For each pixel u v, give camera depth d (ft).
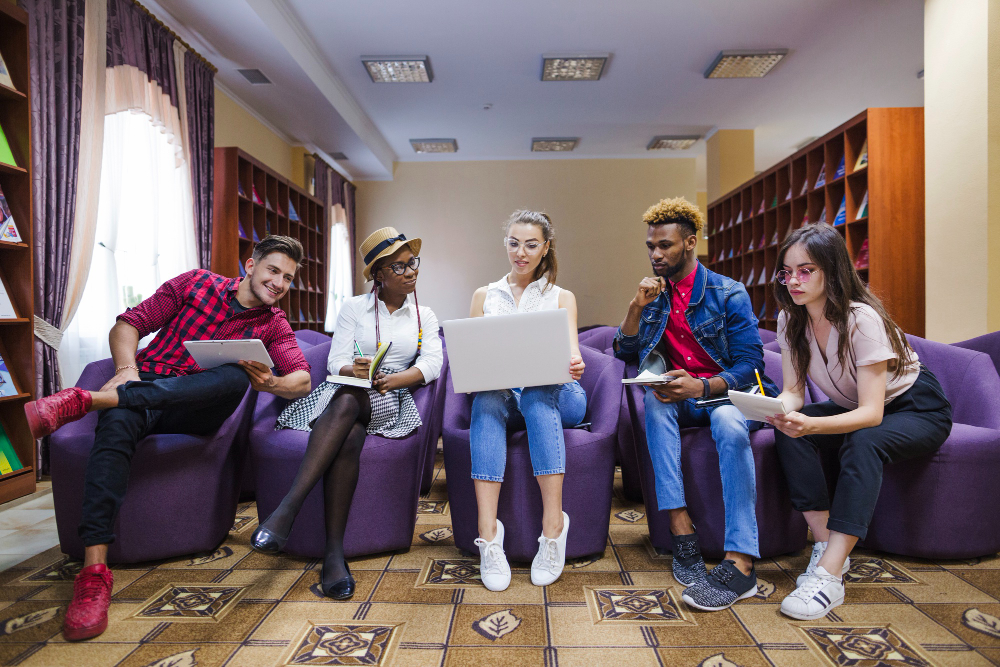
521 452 5.66
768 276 20.06
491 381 5.35
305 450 5.58
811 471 5.27
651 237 6.38
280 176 19.93
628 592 5.13
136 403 5.13
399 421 6.23
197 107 15.51
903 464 5.63
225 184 17.03
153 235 13.50
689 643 4.23
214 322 6.09
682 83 20.58
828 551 4.80
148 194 13.41
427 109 23.13
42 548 6.32
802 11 15.93
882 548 5.78
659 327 6.47
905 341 5.44
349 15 16.12
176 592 5.13
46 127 10.09
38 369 9.86
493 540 5.36
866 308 5.12
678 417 6.16
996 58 10.76
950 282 11.73
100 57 11.39
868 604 4.81
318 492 5.74
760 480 5.59
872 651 4.08
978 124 11.03
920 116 13.64
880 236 13.56
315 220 24.18
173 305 6.16
